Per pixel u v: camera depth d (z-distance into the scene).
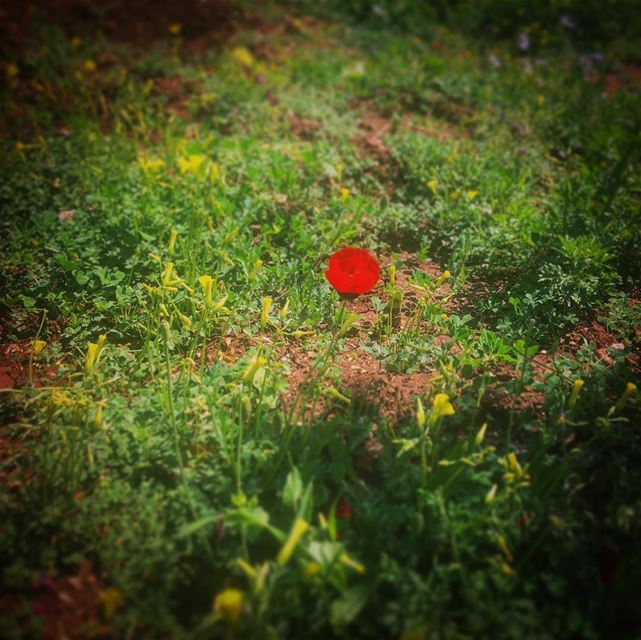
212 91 1.42
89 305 0.85
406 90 1.49
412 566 0.57
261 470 0.65
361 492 0.63
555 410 0.71
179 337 0.80
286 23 1.91
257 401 0.71
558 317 0.84
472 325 0.86
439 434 0.70
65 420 0.70
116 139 1.21
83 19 1.75
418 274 0.90
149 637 0.55
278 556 0.55
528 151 1.23
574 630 0.54
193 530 0.57
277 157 1.10
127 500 0.62
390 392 0.75
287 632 0.54
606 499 0.65
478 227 1.00
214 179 1.05
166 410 0.70
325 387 0.75
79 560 0.59
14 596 0.57
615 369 0.77
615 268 0.95
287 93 1.43
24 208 1.02
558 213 1.04
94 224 0.98
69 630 0.55
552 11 2.02
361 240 1.00
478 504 0.62
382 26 1.95
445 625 0.54
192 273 0.86
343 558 0.54
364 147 1.21
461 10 2.03
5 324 0.84
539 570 0.59
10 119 1.29
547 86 1.56
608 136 1.26
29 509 0.62
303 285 0.87
